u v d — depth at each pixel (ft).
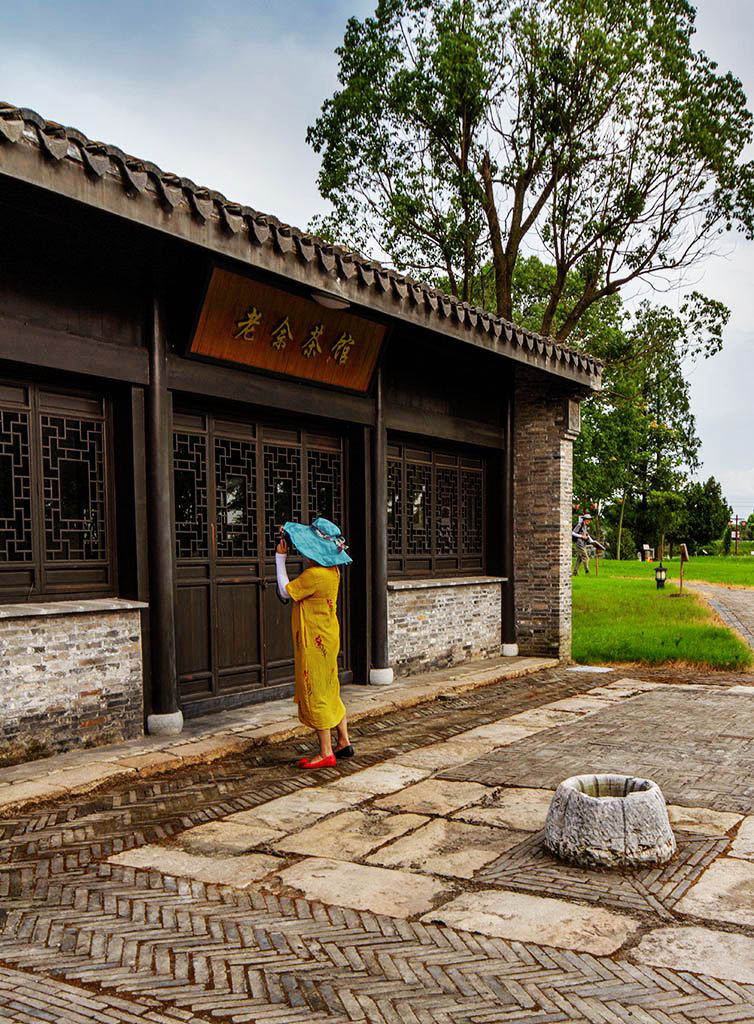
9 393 19.89
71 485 21.79
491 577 38.09
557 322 70.33
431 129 58.18
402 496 33.50
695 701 29.14
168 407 22.53
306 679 20.70
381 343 28.91
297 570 28.32
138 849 15.30
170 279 22.49
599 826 14.21
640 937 11.70
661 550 146.72
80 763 19.66
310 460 29.04
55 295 19.79
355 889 13.48
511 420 38.81
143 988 10.46
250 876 14.05
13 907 12.84
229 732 22.88
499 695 30.71
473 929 12.00
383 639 30.94
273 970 10.89
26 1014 9.89
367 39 58.18
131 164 17.30
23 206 18.21
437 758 21.66
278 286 23.80
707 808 17.25
